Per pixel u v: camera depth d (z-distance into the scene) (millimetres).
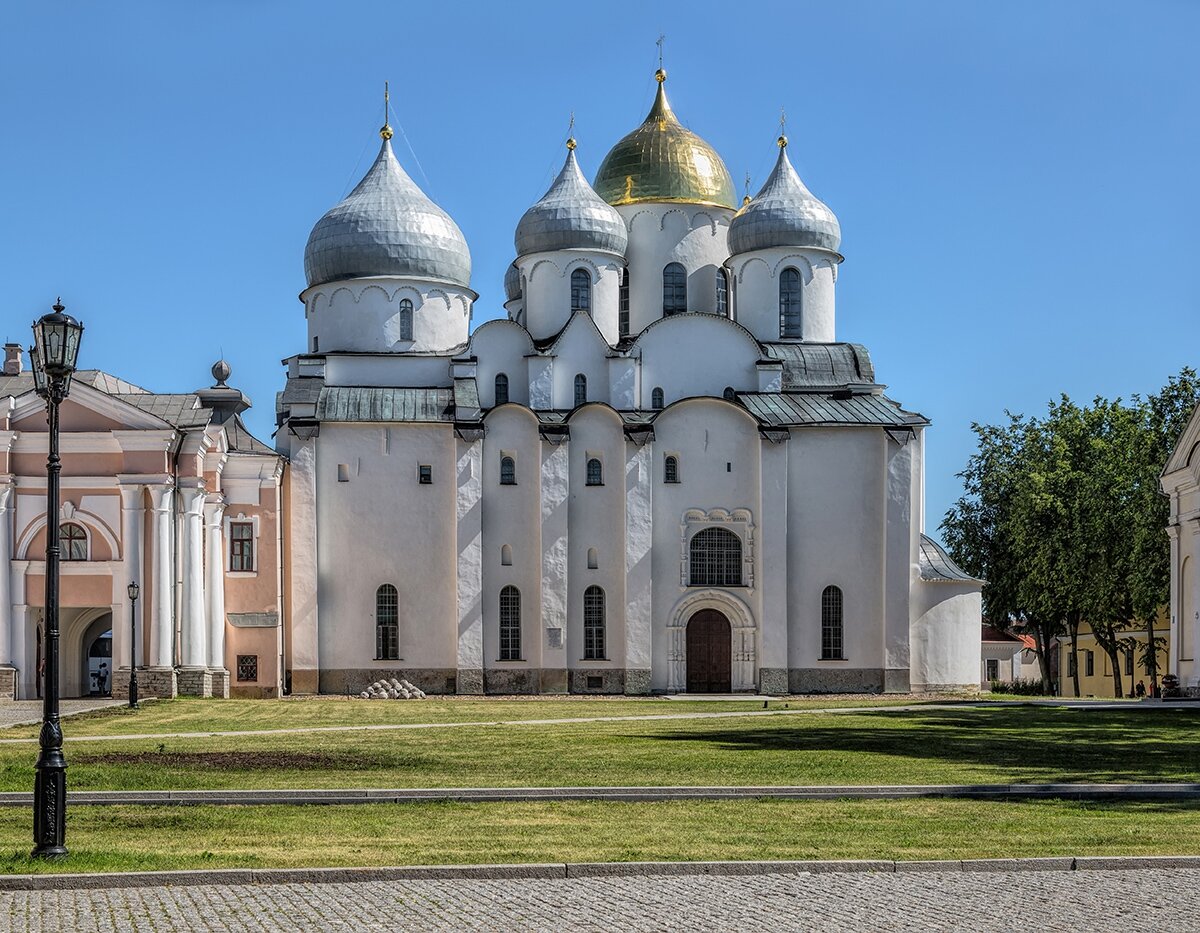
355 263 80938
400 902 17438
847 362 82312
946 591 78875
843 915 16859
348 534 76125
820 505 78438
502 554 76812
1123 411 85875
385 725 47844
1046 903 17500
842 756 34938
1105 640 86375
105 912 16797
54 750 20141
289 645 74750
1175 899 17734
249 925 16188
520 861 19609
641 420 78312
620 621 77062
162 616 65062
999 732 43750
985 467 95125
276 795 26422
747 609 78188
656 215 85000
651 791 26859
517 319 89062
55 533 21000
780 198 84000
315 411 76312
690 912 16969
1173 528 68688
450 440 77125
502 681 76188
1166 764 32938
